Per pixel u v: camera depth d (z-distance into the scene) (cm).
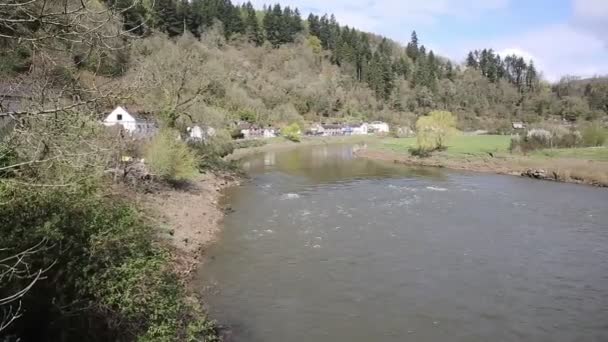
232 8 16138
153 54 4141
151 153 2664
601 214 2822
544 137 6197
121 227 996
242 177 4359
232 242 2133
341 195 3453
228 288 1585
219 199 3195
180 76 3872
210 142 4297
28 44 639
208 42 12050
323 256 1948
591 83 15212
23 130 680
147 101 3447
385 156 6762
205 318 1157
